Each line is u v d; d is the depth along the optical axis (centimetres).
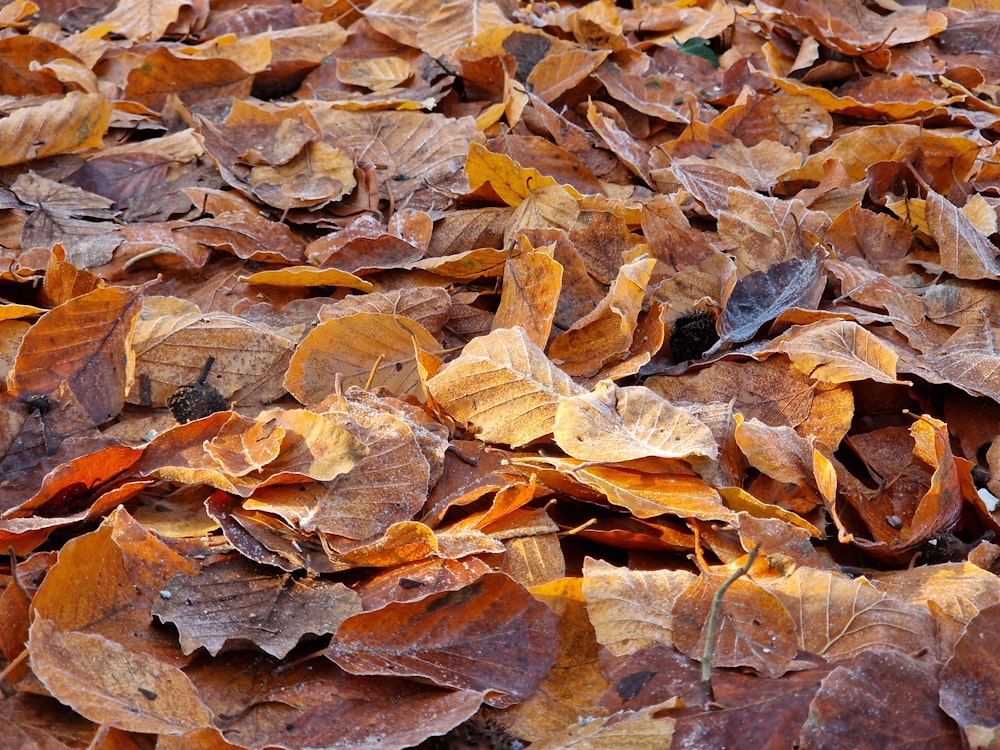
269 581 93
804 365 104
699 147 131
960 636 89
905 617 91
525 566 95
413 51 144
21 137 125
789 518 96
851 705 87
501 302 109
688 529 96
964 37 158
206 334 106
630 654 91
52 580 89
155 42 148
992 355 107
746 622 91
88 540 90
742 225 117
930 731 87
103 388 104
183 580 92
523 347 101
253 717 89
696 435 97
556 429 98
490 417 100
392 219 118
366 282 112
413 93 137
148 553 92
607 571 93
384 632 91
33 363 103
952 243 114
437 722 88
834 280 115
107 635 90
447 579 93
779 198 128
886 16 162
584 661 92
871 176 124
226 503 96
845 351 104
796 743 87
